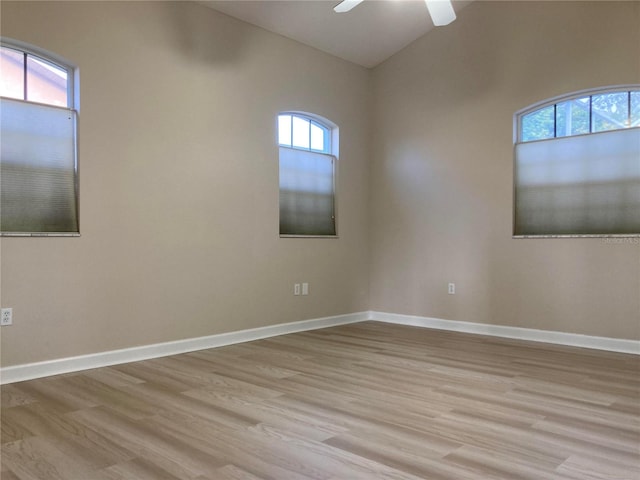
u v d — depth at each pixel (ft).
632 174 13.74
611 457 6.77
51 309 11.31
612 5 13.93
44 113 11.44
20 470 6.45
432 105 17.93
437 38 17.78
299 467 6.49
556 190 15.10
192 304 13.96
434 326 17.81
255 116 15.67
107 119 12.28
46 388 10.19
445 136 17.56
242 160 15.28
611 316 13.96
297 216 17.25
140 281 12.87
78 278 11.76
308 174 17.67
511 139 15.93
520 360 12.68
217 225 14.60
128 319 12.62
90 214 11.97
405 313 18.70
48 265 11.29
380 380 10.78
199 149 14.19
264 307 15.89
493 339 15.60
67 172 11.76
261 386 10.33
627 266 13.73
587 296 14.39
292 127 17.35
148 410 8.80
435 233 17.84
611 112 14.21
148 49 13.10
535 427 7.91
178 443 7.31
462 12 17.11
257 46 15.75
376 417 8.41
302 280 17.17
